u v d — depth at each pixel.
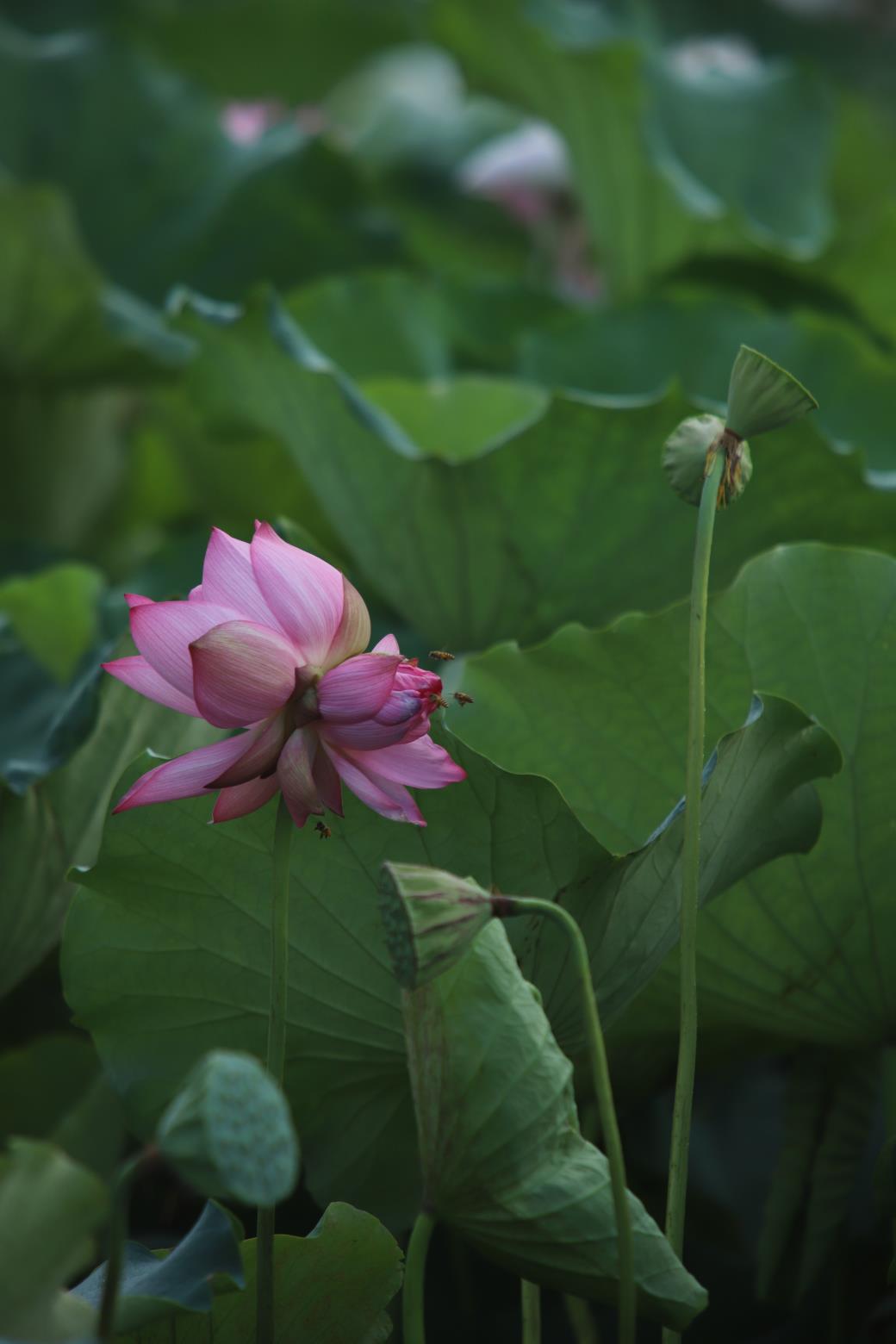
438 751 3.13
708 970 3.45
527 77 7.14
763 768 3.31
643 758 3.50
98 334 5.83
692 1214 3.79
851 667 3.44
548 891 3.31
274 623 3.13
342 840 3.31
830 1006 3.47
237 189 7.48
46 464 6.43
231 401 4.54
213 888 3.33
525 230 8.74
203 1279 3.10
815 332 5.34
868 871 3.42
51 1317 3.00
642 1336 3.69
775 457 3.78
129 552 6.74
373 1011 3.36
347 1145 3.39
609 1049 3.47
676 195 6.51
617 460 3.80
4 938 3.59
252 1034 3.38
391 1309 3.57
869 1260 3.70
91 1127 3.65
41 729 4.45
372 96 12.50
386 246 7.40
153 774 3.10
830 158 7.93
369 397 4.81
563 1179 3.11
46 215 5.48
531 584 3.91
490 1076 3.10
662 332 5.50
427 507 3.89
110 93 7.79
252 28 10.27
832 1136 3.53
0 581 5.77
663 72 7.64
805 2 13.09
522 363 5.55
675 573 3.88
